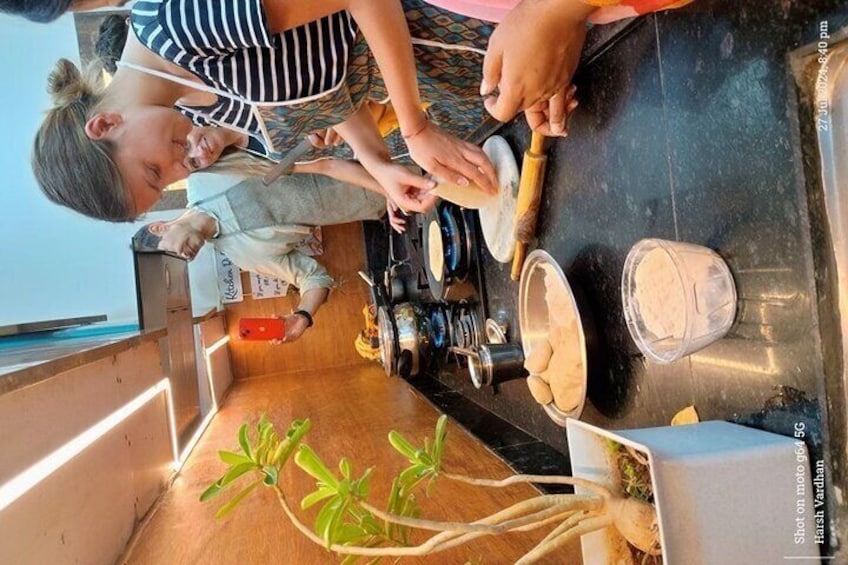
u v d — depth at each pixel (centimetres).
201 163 122
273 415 180
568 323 84
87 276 208
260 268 241
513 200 99
